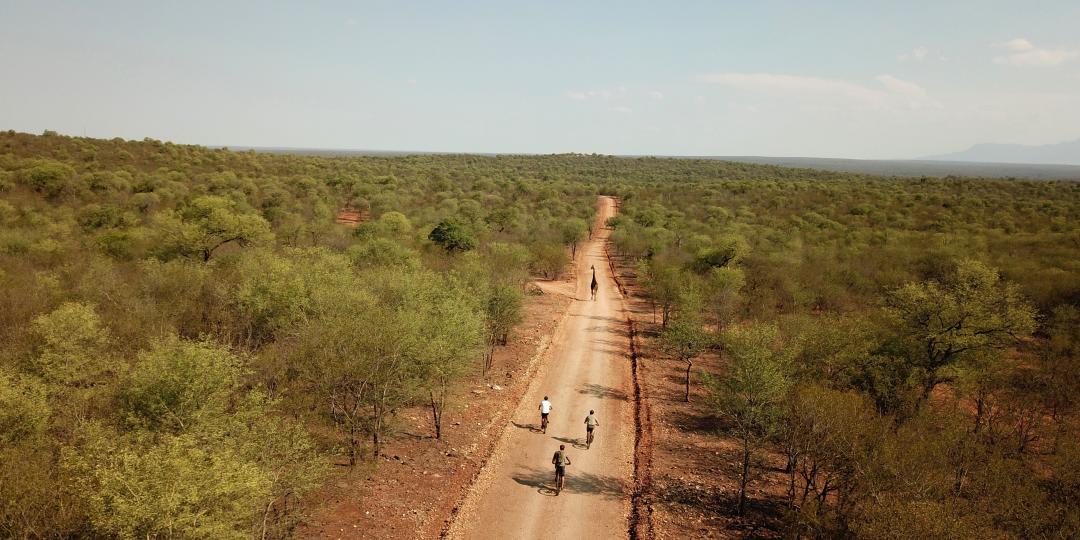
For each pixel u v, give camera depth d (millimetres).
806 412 17141
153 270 32781
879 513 12531
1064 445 17938
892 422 17797
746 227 76125
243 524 13492
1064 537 13281
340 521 16906
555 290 54500
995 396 25000
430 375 22234
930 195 109875
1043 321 39219
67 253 42969
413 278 32688
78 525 11898
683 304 36062
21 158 83125
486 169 184375
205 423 16344
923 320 24891
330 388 20531
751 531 17609
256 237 47469
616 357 35594
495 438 23609
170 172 87875
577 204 113688
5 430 16281
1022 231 69250
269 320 28344
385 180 113188
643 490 20281
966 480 15828
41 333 21797
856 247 61719
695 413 27281
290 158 139625
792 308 44031
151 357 18219
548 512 18859
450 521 17656
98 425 15852
